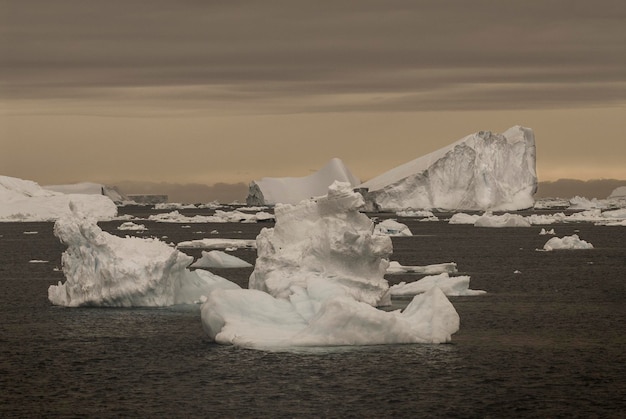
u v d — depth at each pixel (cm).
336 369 3856
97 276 5584
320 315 4316
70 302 5638
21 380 3803
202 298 5700
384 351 4156
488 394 3569
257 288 5538
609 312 5634
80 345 4478
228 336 4322
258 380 3712
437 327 4406
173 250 5653
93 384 3725
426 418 3275
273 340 4231
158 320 5091
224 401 3459
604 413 3353
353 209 5466
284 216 5644
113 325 4966
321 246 5447
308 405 3409
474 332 4834
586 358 4197
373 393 3550
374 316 4275
